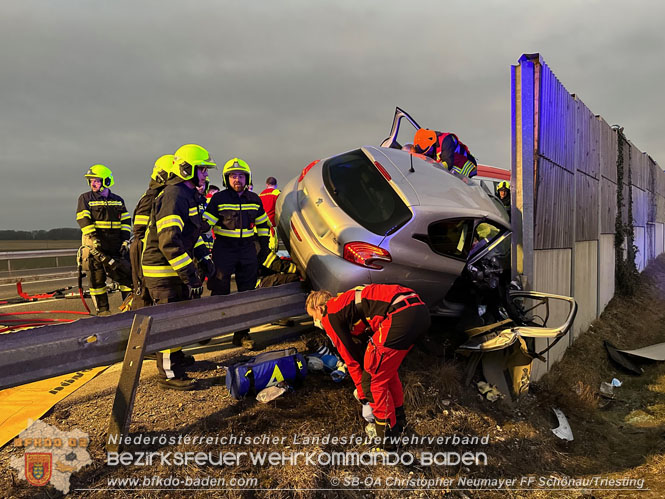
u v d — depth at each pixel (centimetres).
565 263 691
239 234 422
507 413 419
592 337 827
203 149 339
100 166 565
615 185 1166
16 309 652
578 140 770
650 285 1493
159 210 318
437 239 380
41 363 241
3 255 1097
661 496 342
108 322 272
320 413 331
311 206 420
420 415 361
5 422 282
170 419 298
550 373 596
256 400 332
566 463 391
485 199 458
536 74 545
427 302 399
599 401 578
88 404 310
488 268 437
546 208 590
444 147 568
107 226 572
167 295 332
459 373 424
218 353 408
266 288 374
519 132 530
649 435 474
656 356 759
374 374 297
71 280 1094
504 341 393
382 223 370
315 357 387
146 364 390
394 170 409
